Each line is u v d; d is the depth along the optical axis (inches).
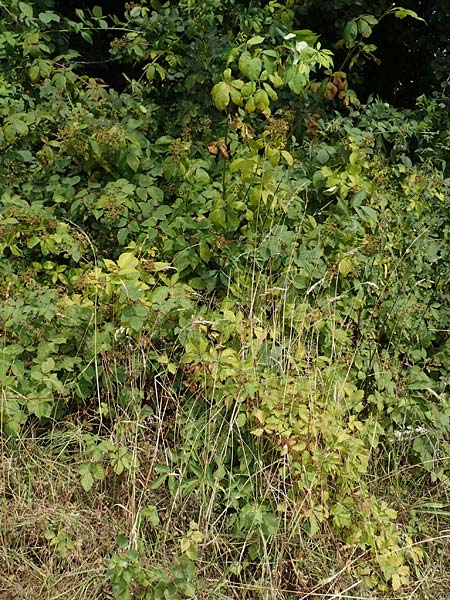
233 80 154.6
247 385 122.1
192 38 172.9
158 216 143.3
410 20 282.5
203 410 132.7
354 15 258.1
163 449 130.6
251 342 128.8
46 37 175.6
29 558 120.0
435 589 124.0
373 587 122.0
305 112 168.4
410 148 209.8
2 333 132.6
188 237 144.7
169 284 136.3
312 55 151.6
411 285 157.2
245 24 170.6
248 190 145.8
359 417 145.9
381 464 140.7
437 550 131.3
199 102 164.6
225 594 118.6
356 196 148.7
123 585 109.1
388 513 124.0
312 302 148.3
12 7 171.6
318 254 147.2
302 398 125.9
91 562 118.5
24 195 152.0
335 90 167.2
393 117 193.0
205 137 160.6
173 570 113.2
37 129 153.1
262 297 140.8
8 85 167.8
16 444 126.9
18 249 142.9
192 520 123.9
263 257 144.7
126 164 148.3
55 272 144.1
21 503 121.3
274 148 148.5
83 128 145.6
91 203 143.9
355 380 140.9
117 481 128.3
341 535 124.3
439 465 141.8
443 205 170.2
